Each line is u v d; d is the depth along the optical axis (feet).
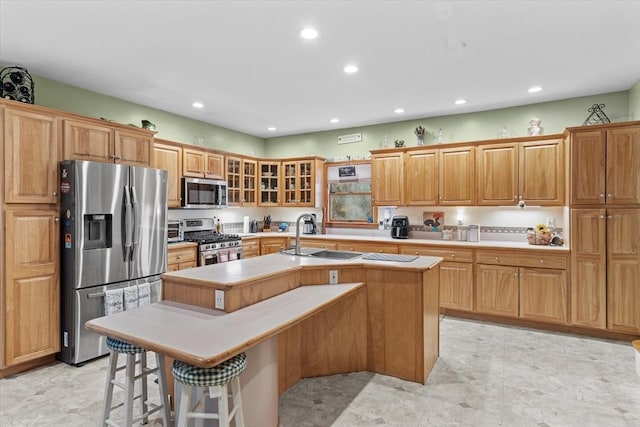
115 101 13.64
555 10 7.73
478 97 13.70
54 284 9.87
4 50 9.57
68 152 10.21
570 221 12.06
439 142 16.19
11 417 7.34
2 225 8.95
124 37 8.89
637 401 7.88
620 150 11.30
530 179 13.60
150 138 12.64
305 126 18.69
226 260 16.06
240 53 9.80
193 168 15.66
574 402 7.84
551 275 12.38
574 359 10.11
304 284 8.75
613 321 11.45
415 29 8.54
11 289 9.05
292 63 10.50
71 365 9.83
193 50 9.63
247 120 17.37
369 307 9.28
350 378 9.01
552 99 13.96
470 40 9.09
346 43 9.23
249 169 19.26
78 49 9.54
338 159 19.12
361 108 15.23
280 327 5.71
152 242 11.77
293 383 8.71
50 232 9.82
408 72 11.20
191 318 6.07
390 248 15.55
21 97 10.00
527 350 10.77
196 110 15.53
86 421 7.21
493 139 14.19
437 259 10.05
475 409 7.57
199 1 7.36
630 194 11.18
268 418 6.54
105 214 10.44
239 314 6.32
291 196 19.75
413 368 8.80
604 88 12.72
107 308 10.32
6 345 8.96
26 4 7.41
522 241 14.76
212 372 4.99
